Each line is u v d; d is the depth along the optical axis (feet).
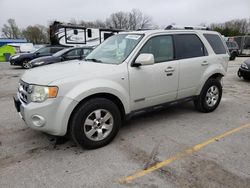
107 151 11.07
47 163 10.05
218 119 15.33
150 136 12.69
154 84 12.83
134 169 9.59
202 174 9.21
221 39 17.17
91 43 61.62
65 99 10.00
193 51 14.93
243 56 85.40
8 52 82.74
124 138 12.44
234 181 8.77
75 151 11.07
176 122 14.75
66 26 57.21
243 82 29.73
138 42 12.49
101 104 10.92
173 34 14.02
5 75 38.04
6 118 15.51
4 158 10.46
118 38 13.94
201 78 15.30
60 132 10.23
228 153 10.81
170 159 10.32
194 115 16.05
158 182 8.75
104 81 10.92
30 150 11.19
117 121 11.72
